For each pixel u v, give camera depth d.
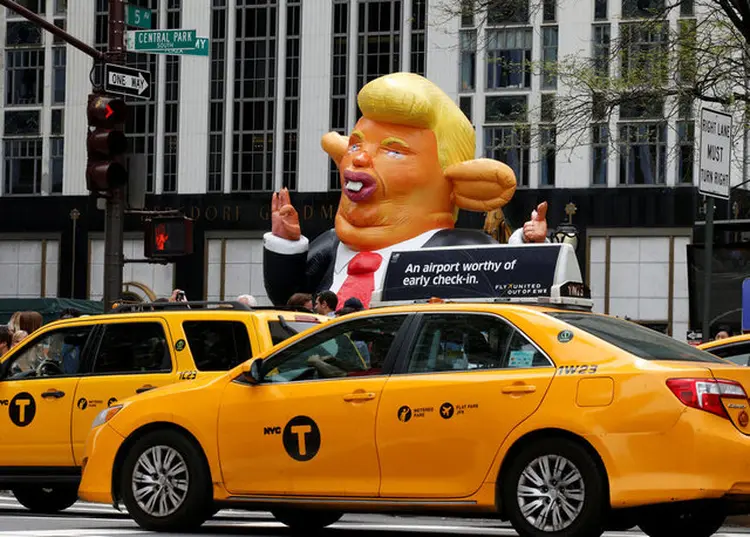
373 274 21.45
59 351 13.59
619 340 9.73
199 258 54.50
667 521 10.89
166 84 55.09
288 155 53.91
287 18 53.94
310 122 53.62
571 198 50.75
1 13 57.56
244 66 54.44
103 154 16.94
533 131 25.88
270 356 10.70
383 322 10.38
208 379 11.01
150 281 55.06
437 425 9.85
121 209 17.20
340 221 21.95
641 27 24.11
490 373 9.80
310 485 10.33
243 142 54.41
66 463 13.32
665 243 50.06
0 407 13.60
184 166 54.81
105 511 14.73
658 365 9.39
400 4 52.62
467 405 9.77
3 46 57.59
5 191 57.56
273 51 54.06
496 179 21.38
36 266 56.97
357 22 53.12
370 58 53.00
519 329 9.85
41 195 57.03
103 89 17.34
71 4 56.84
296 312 13.23
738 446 9.20
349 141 22.08
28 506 14.79
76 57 56.88
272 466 10.48
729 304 23.88
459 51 51.22
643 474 9.19
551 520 9.46
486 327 10.00
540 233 21.20
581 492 9.35
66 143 56.88
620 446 9.26
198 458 10.80
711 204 14.52
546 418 9.48
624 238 50.41
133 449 11.04
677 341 10.27
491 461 9.66
